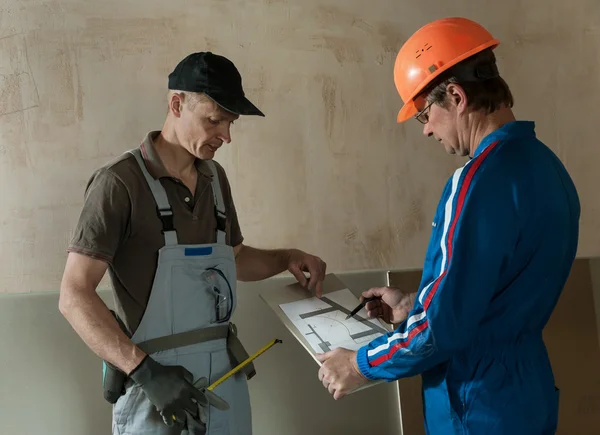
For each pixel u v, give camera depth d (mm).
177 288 1492
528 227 1238
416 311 1282
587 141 2578
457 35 1372
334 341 1618
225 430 1542
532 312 1317
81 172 2059
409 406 2307
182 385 1390
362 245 2352
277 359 2213
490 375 1281
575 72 2576
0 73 2006
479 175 1243
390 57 2381
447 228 1244
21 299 1980
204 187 1610
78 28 2064
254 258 1928
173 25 2146
